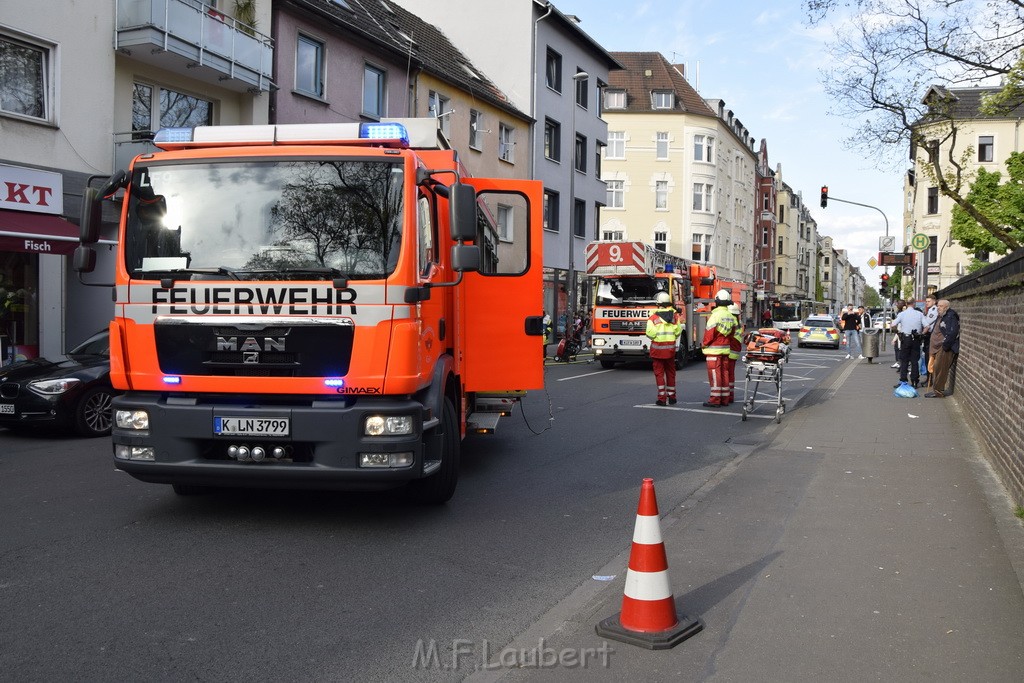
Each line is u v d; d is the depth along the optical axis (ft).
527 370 25.41
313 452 18.26
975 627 13.43
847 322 95.76
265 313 18.37
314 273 18.30
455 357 23.47
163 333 18.63
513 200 25.57
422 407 18.85
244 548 18.34
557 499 23.86
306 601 15.14
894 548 17.81
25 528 19.65
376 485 18.40
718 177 212.23
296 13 72.54
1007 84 53.11
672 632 13.11
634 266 70.54
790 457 28.99
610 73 207.00
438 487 21.94
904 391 48.52
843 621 13.75
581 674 11.90
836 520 20.26
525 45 117.19
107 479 25.30
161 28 55.52
